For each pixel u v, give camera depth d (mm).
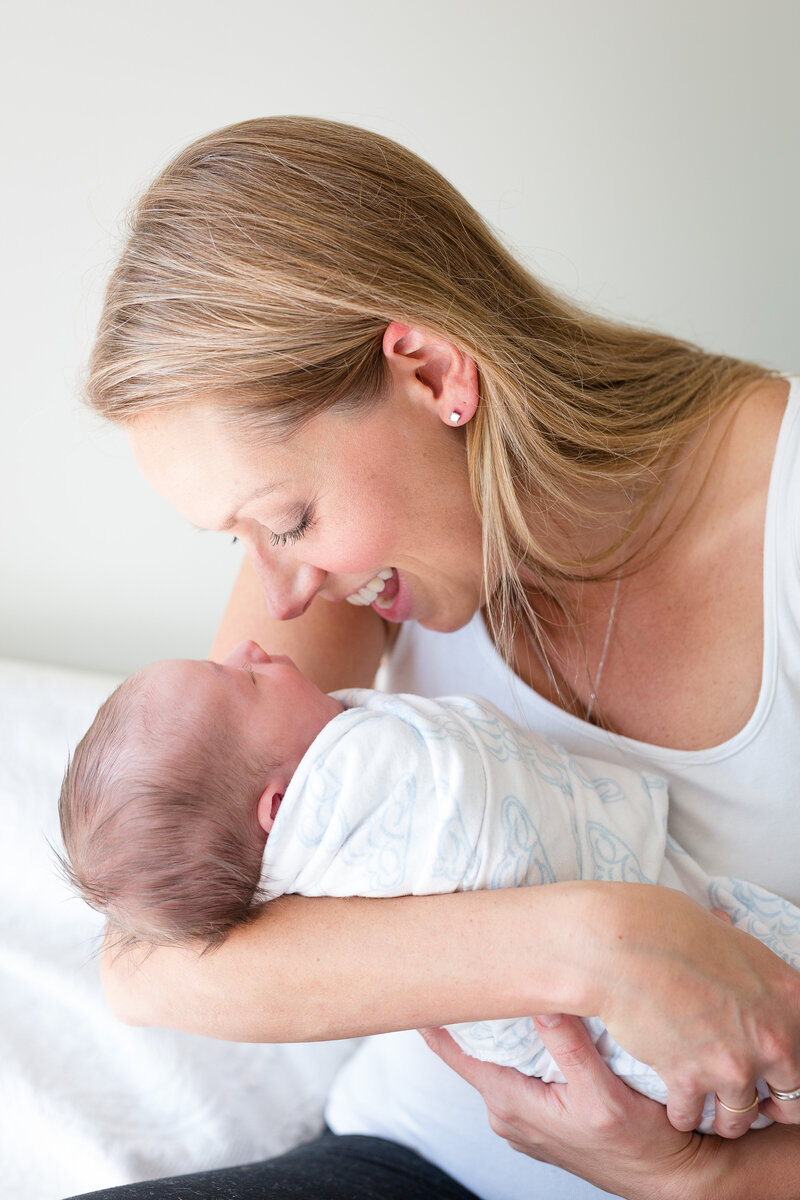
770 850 1033
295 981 866
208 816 898
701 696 1025
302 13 1657
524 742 966
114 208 1756
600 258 1831
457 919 843
